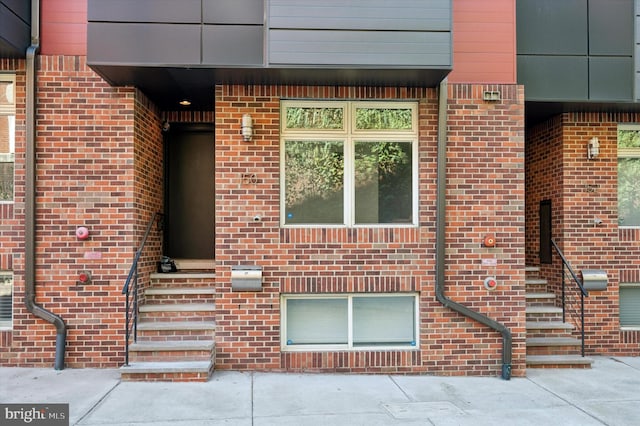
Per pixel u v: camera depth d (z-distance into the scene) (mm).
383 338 6836
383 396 5723
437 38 5996
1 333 6520
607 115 7848
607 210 7789
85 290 6570
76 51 6629
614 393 5945
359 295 6773
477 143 6762
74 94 6586
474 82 6832
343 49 5957
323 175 6812
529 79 7258
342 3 5988
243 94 6605
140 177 6934
